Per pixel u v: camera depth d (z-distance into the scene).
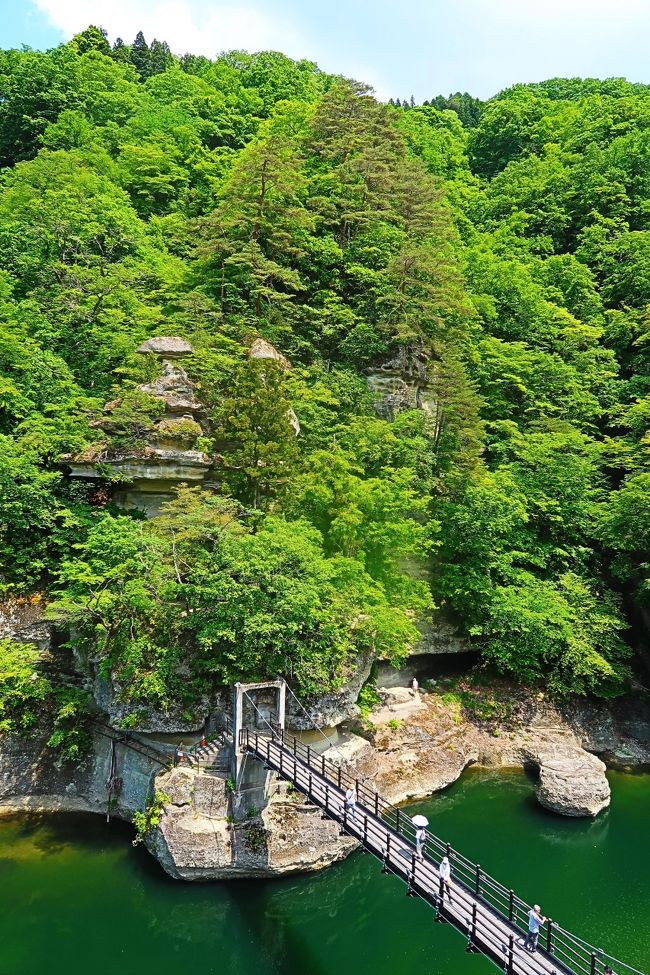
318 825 24.50
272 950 21.22
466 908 17.34
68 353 40.09
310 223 47.50
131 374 35.84
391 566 33.72
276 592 26.44
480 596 37.22
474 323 50.22
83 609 26.83
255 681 26.42
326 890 24.02
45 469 33.12
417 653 36.69
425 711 33.59
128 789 26.58
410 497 34.44
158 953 20.86
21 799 27.14
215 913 22.59
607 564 42.31
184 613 28.38
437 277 45.50
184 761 25.03
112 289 42.09
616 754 34.12
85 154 57.50
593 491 40.69
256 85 80.50
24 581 30.47
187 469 32.72
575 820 28.30
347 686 28.89
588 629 35.94
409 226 52.41
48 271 44.88
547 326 52.44
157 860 24.11
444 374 39.81
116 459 32.31
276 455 31.47
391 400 43.47
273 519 29.86
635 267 55.19
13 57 77.88
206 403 35.03
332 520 32.28
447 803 29.31
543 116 86.62
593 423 50.78
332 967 20.52
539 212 66.56
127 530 27.69
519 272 53.78
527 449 41.41
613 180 66.50
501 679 37.31
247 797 24.12
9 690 27.08
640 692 37.88
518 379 45.66
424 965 20.66
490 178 87.00
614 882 24.19
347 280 48.97
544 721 34.97
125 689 26.06
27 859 24.31
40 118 65.88
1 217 49.03
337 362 44.78
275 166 45.28
